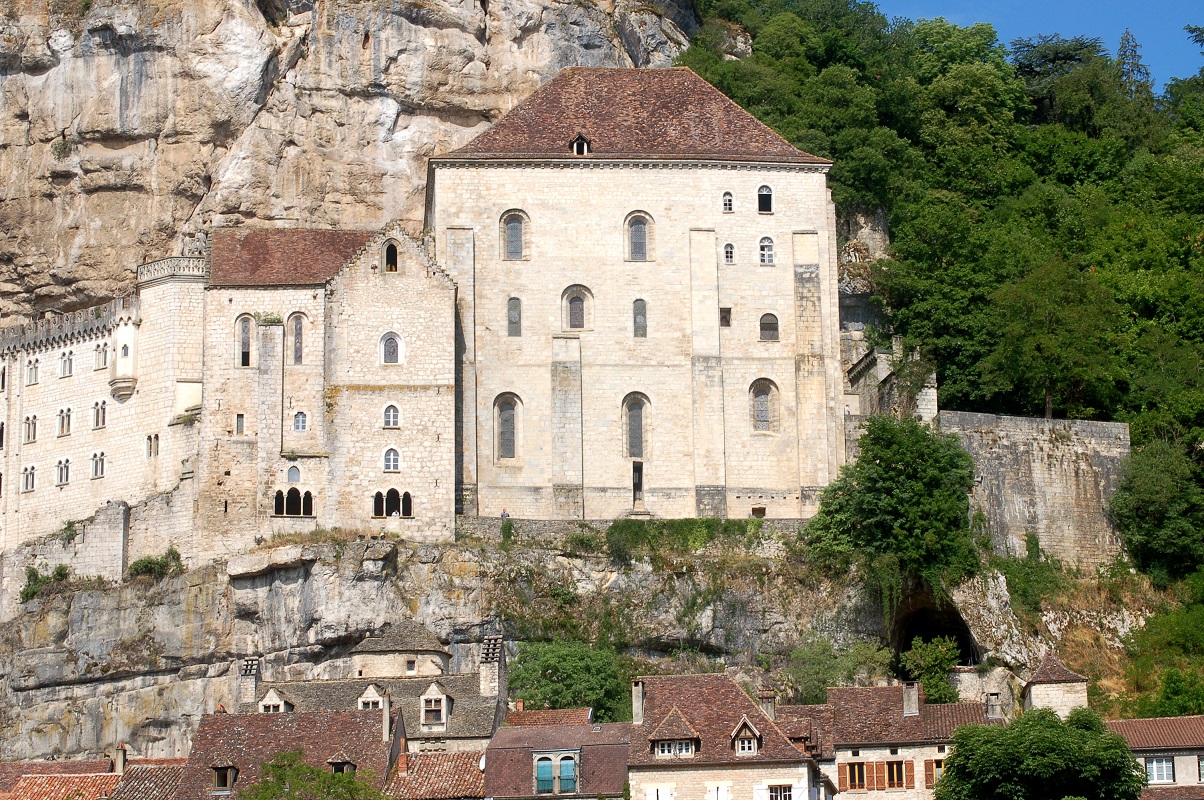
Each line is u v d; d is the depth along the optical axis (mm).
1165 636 128750
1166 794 103250
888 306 152000
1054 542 133250
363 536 131125
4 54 156625
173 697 129875
